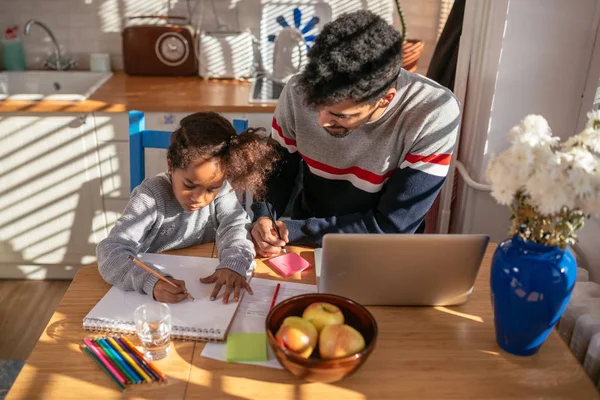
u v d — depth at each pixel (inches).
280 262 54.9
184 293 47.6
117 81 106.9
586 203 36.9
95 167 96.7
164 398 38.1
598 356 50.4
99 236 102.0
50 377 39.6
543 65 72.8
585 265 69.1
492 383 40.8
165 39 108.0
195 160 49.9
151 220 55.9
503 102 74.8
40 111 92.2
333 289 48.2
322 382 39.9
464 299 49.4
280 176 65.1
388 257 45.9
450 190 83.4
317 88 46.5
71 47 113.0
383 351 43.6
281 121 63.1
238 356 41.6
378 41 45.9
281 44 105.0
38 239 101.9
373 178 60.4
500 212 81.8
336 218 59.4
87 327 44.4
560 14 70.1
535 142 38.3
